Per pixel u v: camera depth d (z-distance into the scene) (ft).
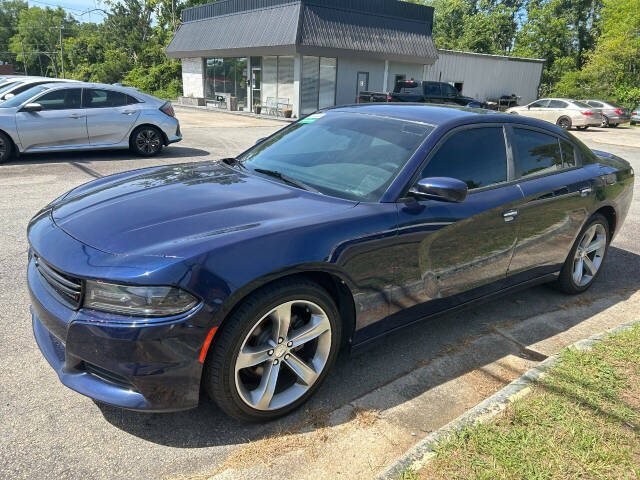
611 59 116.57
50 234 8.13
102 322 6.89
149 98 34.12
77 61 193.47
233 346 7.35
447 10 187.83
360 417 8.64
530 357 11.03
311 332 8.36
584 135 67.77
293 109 77.20
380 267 8.89
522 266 12.11
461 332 12.03
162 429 8.05
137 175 10.89
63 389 8.91
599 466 7.18
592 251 14.60
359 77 82.84
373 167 9.96
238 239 7.44
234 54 84.02
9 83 32.83
